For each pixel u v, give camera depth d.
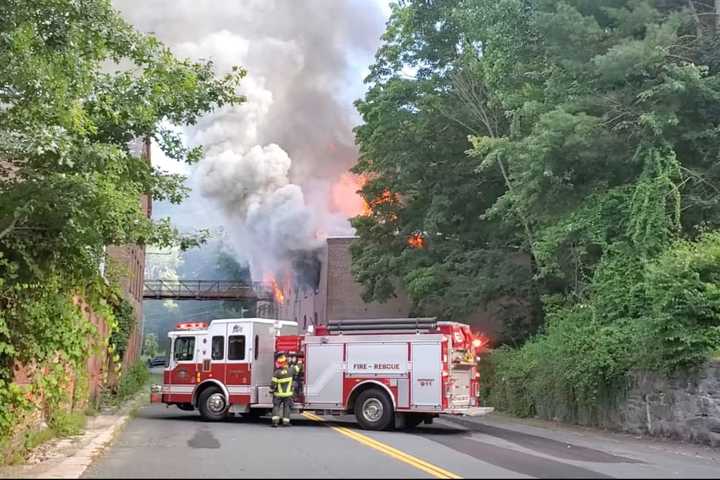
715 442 13.61
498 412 22.75
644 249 16.64
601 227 17.92
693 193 17.81
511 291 27.28
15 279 11.15
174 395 18.58
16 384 10.69
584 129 16.92
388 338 16.12
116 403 22.70
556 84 19.31
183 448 12.00
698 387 14.16
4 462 9.62
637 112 17.58
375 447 12.16
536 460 10.73
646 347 15.09
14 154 10.34
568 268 21.39
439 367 15.55
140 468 9.51
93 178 10.30
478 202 29.67
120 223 11.60
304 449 11.84
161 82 13.38
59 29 11.32
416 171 29.64
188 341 18.73
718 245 15.06
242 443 12.81
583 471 9.55
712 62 18.05
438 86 28.58
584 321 18.31
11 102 10.73
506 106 21.92
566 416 18.95
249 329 18.11
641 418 15.83
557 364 18.59
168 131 14.05
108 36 12.45
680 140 17.62
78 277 12.18
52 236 11.22
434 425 17.64
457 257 28.36
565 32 18.44
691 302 14.12
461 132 29.44
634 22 18.03
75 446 11.70
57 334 11.62
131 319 26.22
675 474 9.52
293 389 16.83
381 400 15.84
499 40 21.39
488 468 9.63
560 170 18.19
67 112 10.45
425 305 28.59
